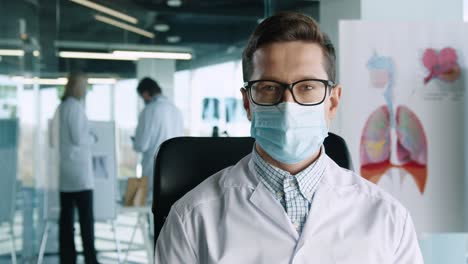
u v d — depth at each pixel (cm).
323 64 115
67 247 467
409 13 380
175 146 136
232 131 498
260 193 114
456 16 382
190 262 113
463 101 308
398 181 309
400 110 305
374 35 302
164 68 495
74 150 471
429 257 367
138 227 473
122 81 489
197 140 138
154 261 118
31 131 468
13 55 468
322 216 114
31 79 472
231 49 506
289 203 115
